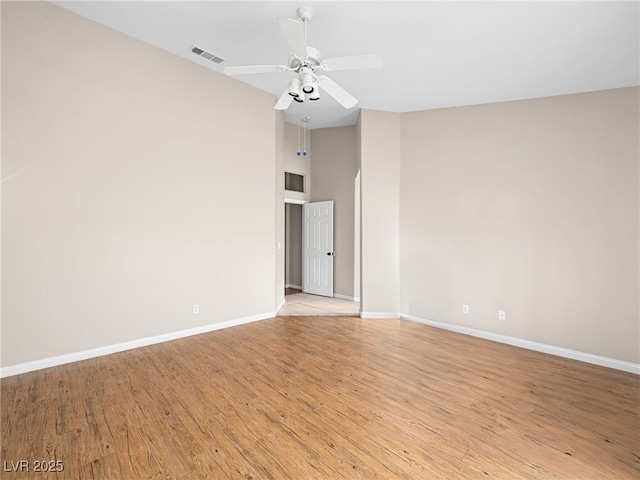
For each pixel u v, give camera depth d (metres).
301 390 2.51
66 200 2.86
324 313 4.87
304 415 2.17
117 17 2.88
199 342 3.54
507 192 3.85
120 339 3.21
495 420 2.14
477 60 3.19
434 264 4.37
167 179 3.50
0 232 2.56
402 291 4.65
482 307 3.99
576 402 2.41
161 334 3.51
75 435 1.91
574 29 2.64
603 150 3.30
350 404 2.32
